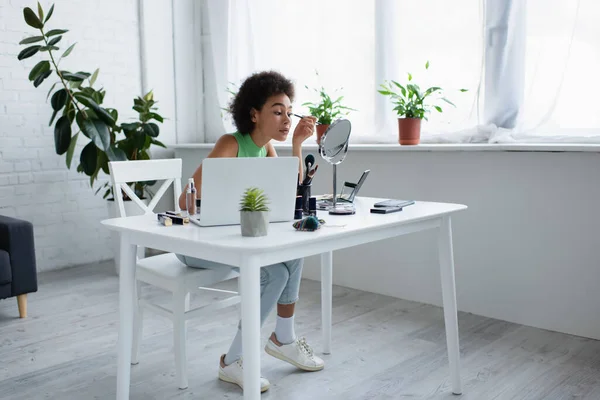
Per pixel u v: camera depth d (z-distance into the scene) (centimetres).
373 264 365
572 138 302
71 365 258
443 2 353
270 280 218
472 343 279
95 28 450
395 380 238
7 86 407
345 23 402
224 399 223
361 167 363
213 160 175
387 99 383
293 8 430
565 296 289
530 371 246
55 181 435
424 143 361
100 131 384
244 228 166
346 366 253
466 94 348
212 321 311
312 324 308
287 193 187
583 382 235
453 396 224
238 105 225
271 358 262
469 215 320
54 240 437
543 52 311
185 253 174
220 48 474
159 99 490
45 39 396
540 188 293
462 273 326
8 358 266
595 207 276
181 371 231
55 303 350
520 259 303
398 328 301
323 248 177
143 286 385
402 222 195
